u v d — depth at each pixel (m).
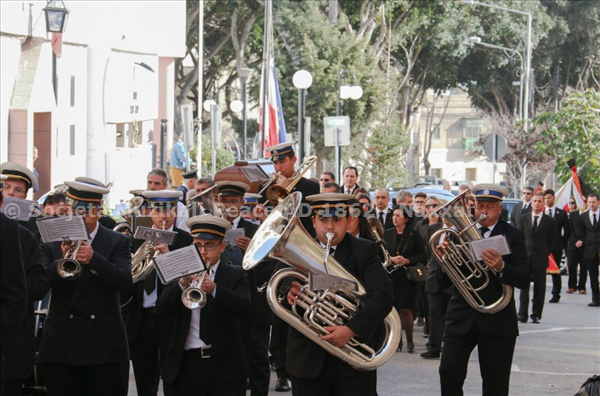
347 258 6.42
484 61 56.16
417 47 51.03
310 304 6.15
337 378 6.29
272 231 6.11
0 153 18.98
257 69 45.66
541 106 65.31
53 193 8.68
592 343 13.59
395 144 36.28
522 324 15.77
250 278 8.02
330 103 41.28
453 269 8.04
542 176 57.84
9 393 6.71
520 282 7.93
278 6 43.09
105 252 7.20
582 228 20.05
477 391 10.01
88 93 22.95
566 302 19.19
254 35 47.81
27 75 19.70
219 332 6.91
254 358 9.24
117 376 7.17
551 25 55.28
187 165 19.41
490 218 8.26
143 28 28.44
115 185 27.42
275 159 9.60
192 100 50.00
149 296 8.31
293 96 42.72
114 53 26.12
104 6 23.66
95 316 7.07
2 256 5.00
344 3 45.41
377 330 6.56
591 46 58.72
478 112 68.75
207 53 48.56
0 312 4.95
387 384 10.36
